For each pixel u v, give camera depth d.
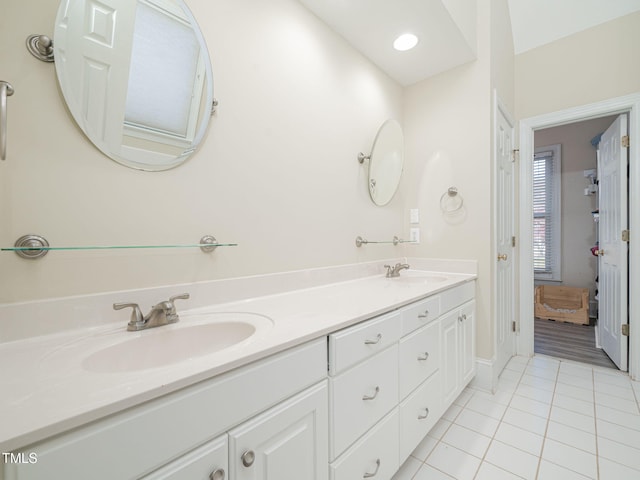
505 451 1.37
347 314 0.99
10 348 0.71
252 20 1.28
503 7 2.25
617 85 2.13
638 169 2.05
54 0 0.81
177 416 0.54
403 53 1.91
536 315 3.62
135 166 0.95
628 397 1.82
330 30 1.66
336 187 1.69
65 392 0.50
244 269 1.24
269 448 0.70
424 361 1.34
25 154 0.76
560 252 3.71
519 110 2.54
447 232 2.12
